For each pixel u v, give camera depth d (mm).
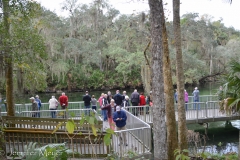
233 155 7449
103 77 39812
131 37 35562
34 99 13312
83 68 38094
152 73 6105
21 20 9578
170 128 7148
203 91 33844
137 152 7551
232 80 6270
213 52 36406
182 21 9461
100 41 40250
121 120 8547
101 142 7332
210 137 13742
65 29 37688
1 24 8695
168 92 7129
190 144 10492
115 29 40562
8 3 8680
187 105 14391
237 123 16719
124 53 36656
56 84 37750
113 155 5973
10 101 10031
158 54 5992
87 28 39688
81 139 7273
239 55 35469
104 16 40625
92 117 2926
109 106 10219
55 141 7348
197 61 33812
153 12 5941
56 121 8109
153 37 5992
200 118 13781
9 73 9969
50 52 30609
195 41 36000
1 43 8805
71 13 39094
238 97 6277
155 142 6176
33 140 7441
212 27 38719
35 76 11562
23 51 9781
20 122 8031
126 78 39250
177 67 7418
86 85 39219
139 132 7957
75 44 36625
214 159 7227
